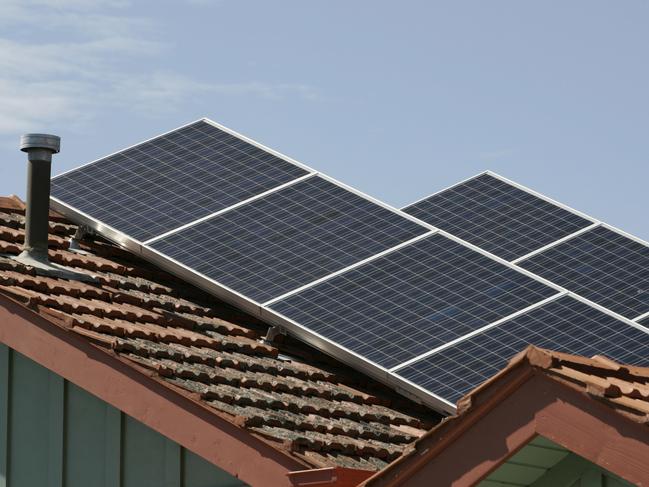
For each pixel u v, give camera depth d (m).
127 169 24.48
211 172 24.38
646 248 23.58
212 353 19.16
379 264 21.70
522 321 20.19
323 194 23.67
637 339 19.88
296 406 17.86
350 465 16.25
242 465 15.84
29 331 17.62
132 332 18.17
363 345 19.77
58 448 18.19
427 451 13.62
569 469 14.05
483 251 22.12
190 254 21.67
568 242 23.95
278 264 21.61
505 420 13.27
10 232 21.06
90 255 22.17
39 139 20.09
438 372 19.03
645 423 12.34
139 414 16.64
